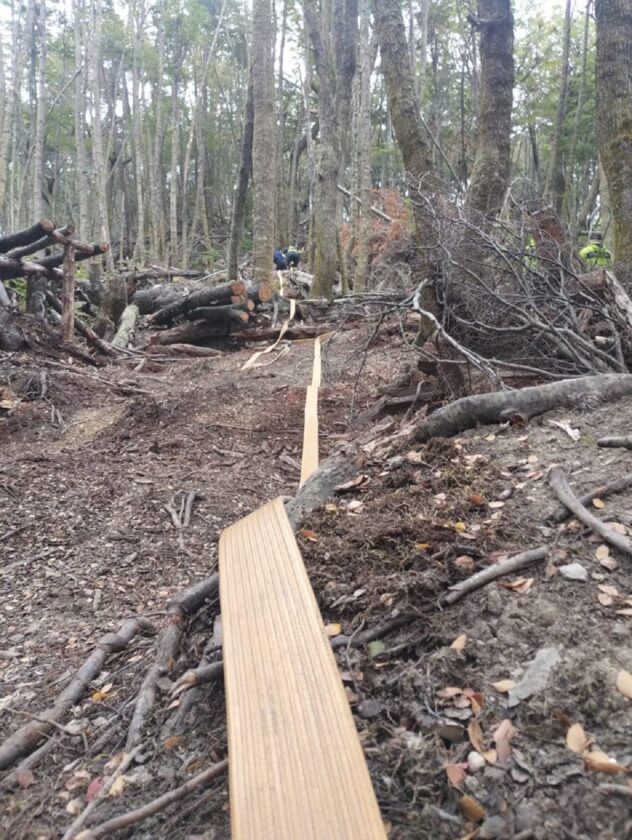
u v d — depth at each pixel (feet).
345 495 9.18
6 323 27.14
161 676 6.75
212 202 125.39
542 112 72.69
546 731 4.61
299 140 91.09
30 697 7.48
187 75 108.17
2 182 45.57
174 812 4.90
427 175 16.29
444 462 9.21
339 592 6.71
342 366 24.47
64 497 14.56
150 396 22.88
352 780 4.16
